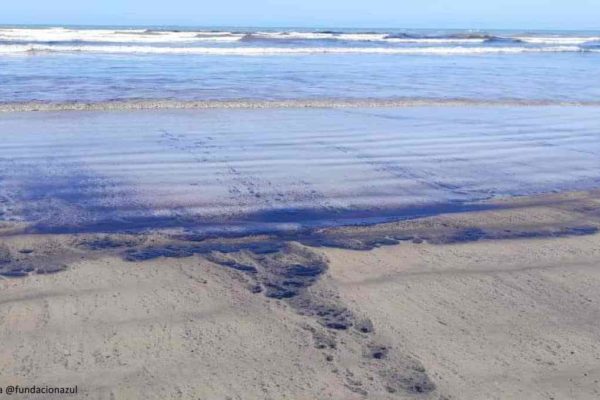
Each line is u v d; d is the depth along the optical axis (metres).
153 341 3.99
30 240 5.76
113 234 5.99
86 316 4.30
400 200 7.45
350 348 3.97
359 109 14.44
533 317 4.48
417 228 6.39
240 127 11.87
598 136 11.99
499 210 7.09
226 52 32.12
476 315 4.48
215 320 4.30
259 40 46.41
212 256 5.48
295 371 3.70
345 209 7.03
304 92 16.77
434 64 28.45
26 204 6.93
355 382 3.60
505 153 10.24
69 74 19.67
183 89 16.72
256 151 9.85
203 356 3.83
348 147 10.34
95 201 7.10
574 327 4.35
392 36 57.62
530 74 24.50
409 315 4.45
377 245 5.86
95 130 11.24
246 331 4.16
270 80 19.45
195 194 7.45
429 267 5.35
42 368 3.65
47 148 9.74
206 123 12.21
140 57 27.61
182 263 5.31
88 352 3.84
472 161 9.59
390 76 21.88
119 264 5.25
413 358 3.88
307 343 4.02
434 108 14.90
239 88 17.25
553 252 5.79
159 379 3.58
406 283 5.00
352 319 4.36
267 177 8.31
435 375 3.69
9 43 34.81
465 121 13.23
